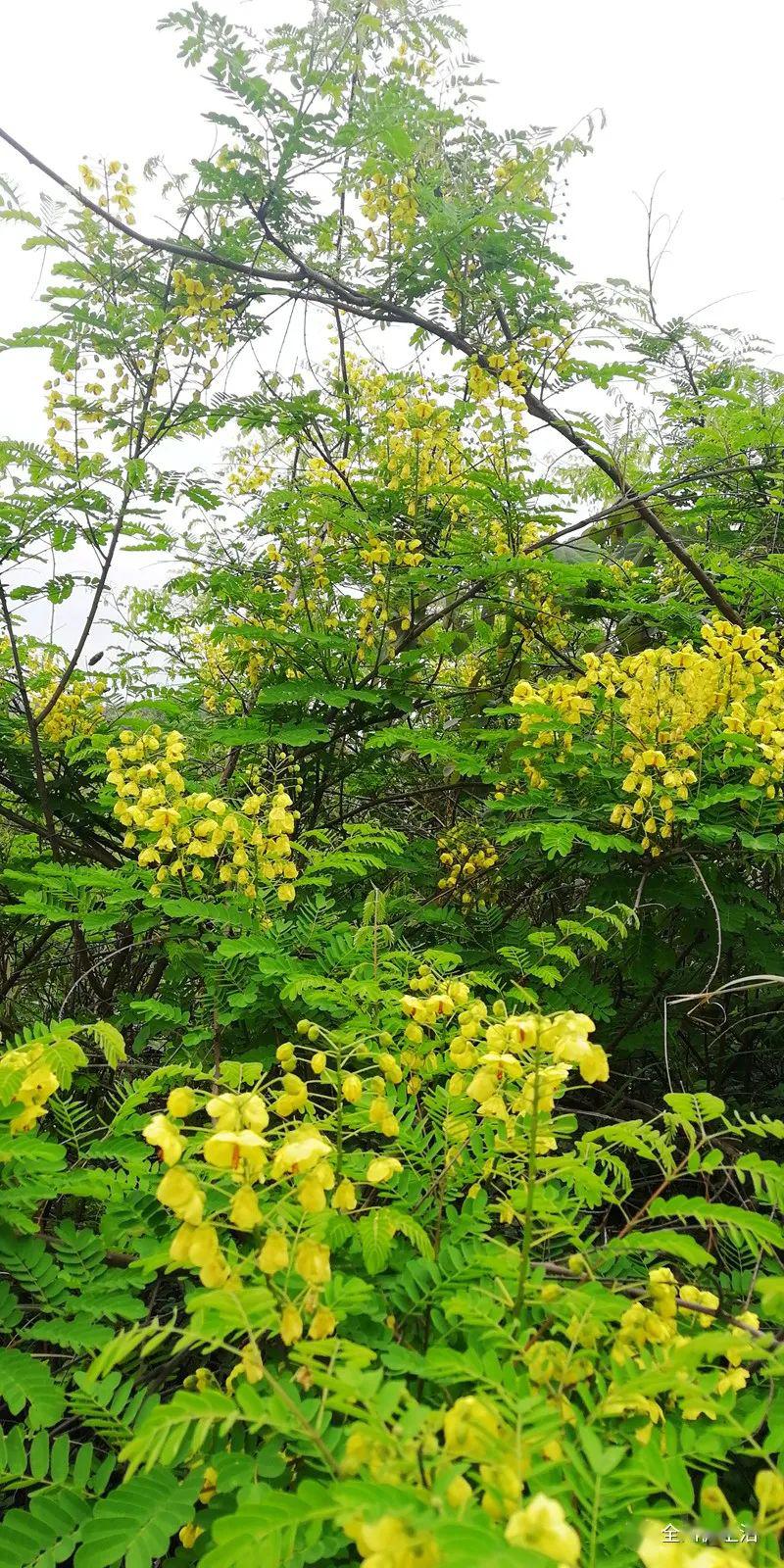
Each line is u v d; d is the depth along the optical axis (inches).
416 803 222.7
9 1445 58.4
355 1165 78.4
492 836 169.2
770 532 205.0
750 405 200.5
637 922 121.5
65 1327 67.2
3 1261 70.9
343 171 178.7
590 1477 47.9
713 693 137.6
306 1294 57.6
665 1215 69.7
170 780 121.8
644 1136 73.4
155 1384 73.1
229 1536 40.5
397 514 208.2
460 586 206.7
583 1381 57.6
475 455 208.5
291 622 190.2
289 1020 115.9
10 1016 191.6
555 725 144.9
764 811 130.7
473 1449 43.9
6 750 188.5
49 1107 84.7
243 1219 53.0
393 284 198.2
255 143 170.7
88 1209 105.6
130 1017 133.1
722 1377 61.6
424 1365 57.4
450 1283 68.5
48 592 172.9
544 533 219.1
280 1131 62.6
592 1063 62.2
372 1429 41.5
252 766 170.1
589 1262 68.7
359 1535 38.4
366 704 187.5
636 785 133.8
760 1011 154.1
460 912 167.9
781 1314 60.3
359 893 181.9
